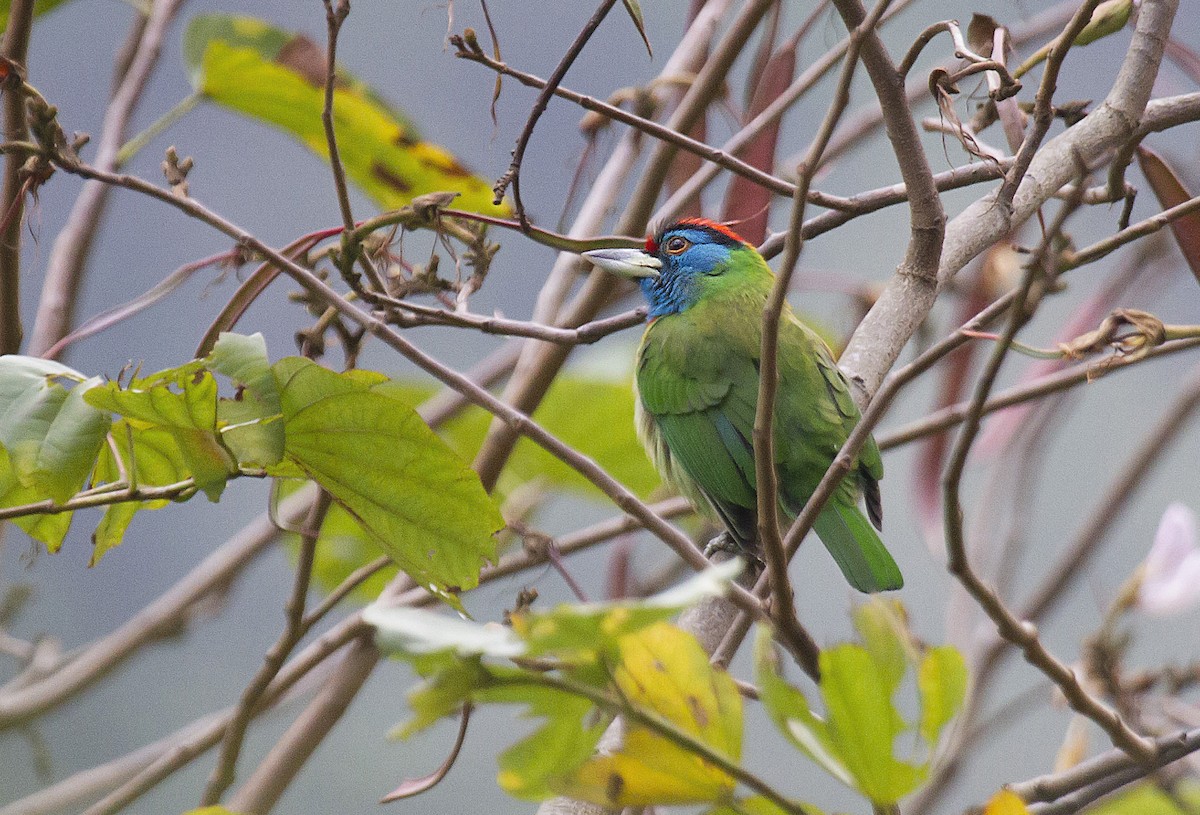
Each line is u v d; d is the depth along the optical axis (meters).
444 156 8.22
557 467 10.52
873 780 3.67
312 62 8.09
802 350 9.00
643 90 8.81
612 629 3.43
